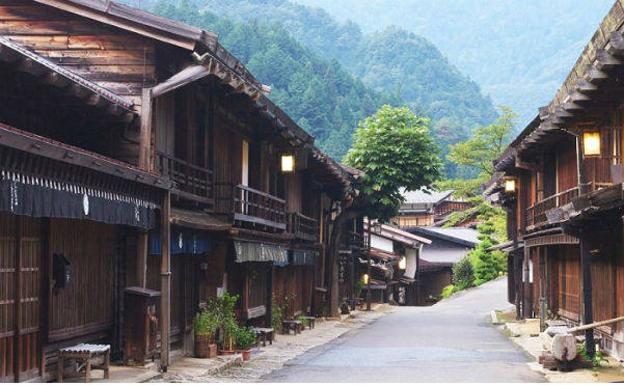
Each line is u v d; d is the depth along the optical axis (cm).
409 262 7025
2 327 1191
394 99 13750
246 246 2169
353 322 3794
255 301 2691
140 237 1580
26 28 1733
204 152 2017
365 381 1653
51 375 1353
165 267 1544
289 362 2044
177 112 1905
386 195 4244
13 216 1223
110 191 1278
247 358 2047
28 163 991
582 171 1914
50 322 1332
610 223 1786
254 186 2545
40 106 1438
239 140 2428
